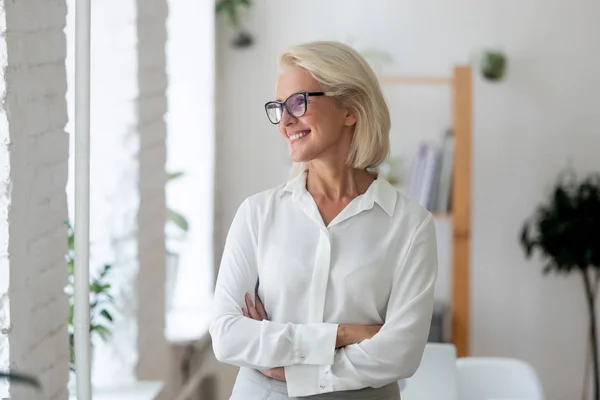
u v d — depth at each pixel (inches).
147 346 147.5
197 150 198.4
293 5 201.2
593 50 197.0
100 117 139.0
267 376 86.8
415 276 86.4
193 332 177.9
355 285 85.8
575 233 184.5
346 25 200.4
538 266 202.5
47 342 101.2
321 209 88.9
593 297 195.8
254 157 205.3
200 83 197.2
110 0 137.2
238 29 201.9
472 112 199.9
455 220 185.6
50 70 100.3
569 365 204.1
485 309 204.2
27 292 95.2
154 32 147.4
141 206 141.8
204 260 199.3
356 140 88.0
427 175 187.8
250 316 88.0
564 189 195.3
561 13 197.0
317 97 86.1
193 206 198.7
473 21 198.2
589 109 198.4
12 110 90.4
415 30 199.2
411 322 84.9
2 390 90.7
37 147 97.0
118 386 137.6
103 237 139.8
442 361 113.7
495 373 133.6
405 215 88.2
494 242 202.5
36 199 97.0
